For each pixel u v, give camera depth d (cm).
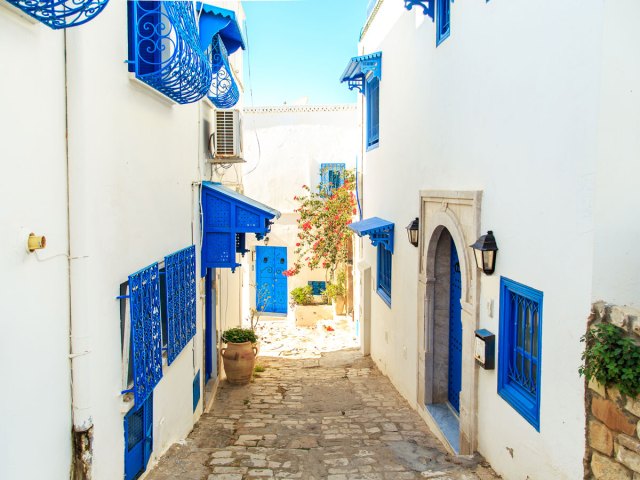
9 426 257
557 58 360
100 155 360
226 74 808
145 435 453
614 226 323
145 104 468
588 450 328
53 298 307
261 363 1129
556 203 365
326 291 1652
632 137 318
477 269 512
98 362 354
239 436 638
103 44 367
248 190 1722
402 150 839
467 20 539
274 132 1719
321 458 548
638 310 306
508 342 455
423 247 711
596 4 315
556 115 363
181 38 440
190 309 627
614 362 291
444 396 711
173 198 568
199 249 706
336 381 960
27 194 276
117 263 394
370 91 1173
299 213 1711
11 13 257
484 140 495
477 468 481
